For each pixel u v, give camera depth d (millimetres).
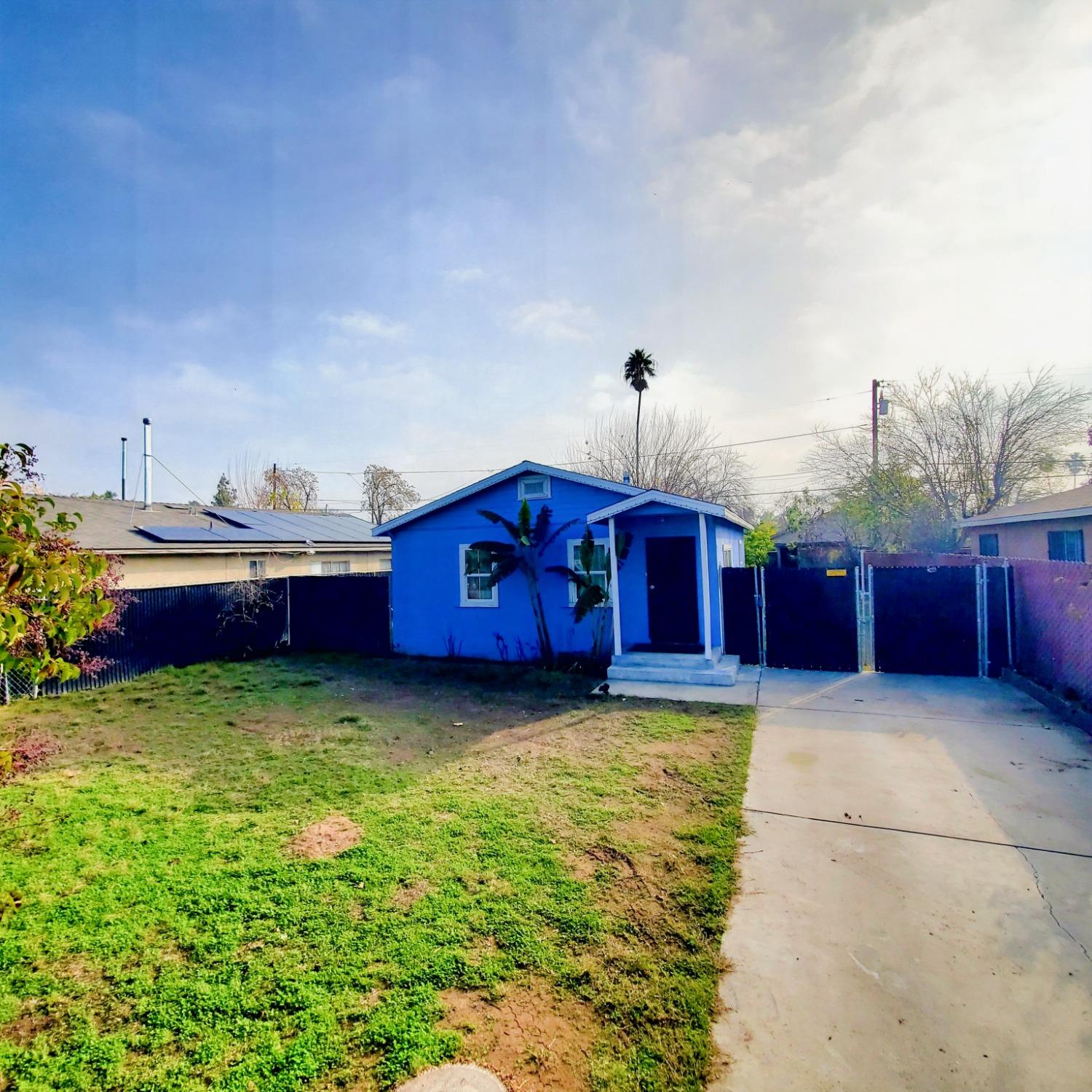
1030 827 4203
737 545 13359
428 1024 2533
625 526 10664
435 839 4207
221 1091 2238
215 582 14578
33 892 3615
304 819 4625
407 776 5512
